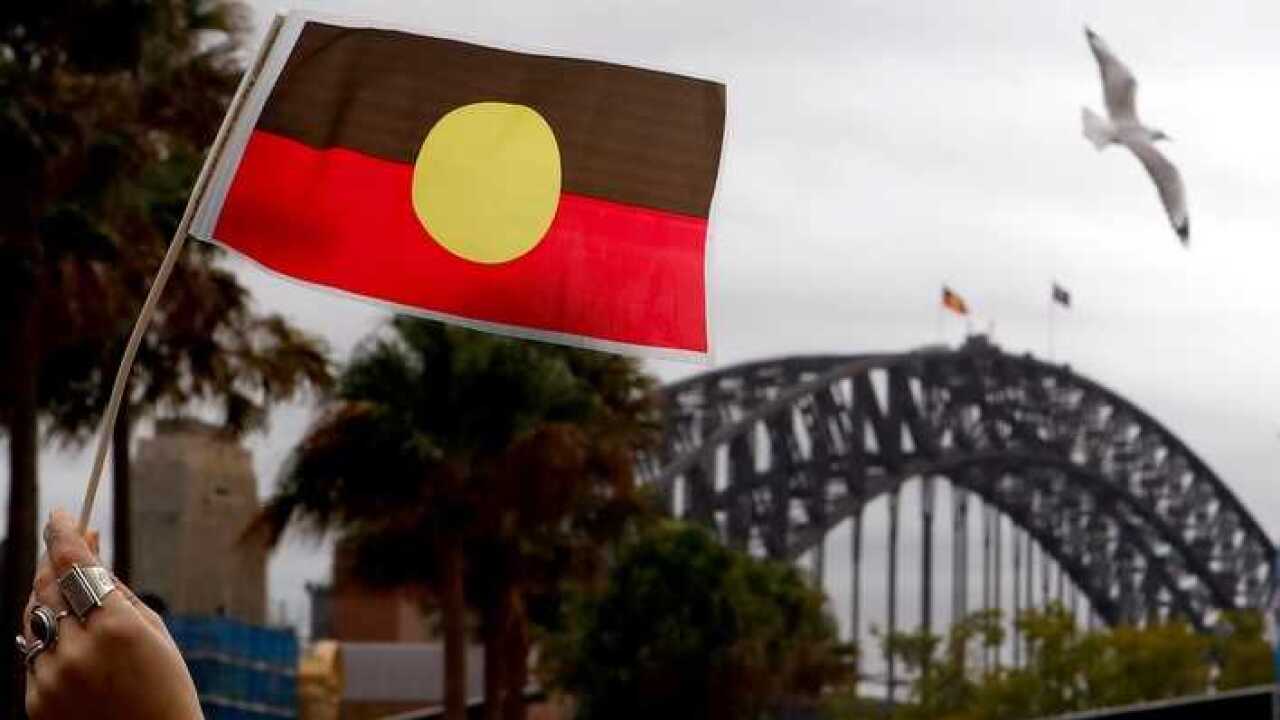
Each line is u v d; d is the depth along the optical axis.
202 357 44.12
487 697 56.97
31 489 35.91
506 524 49.41
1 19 33.47
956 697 181.38
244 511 97.38
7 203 34.56
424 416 47.06
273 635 75.81
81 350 43.66
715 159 7.18
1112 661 178.75
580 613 83.19
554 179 7.25
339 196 7.21
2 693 35.56
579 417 49.03
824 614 116.19
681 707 83.44
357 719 120.19
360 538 54.41
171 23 34.66
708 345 7.27
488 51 7.09
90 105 35.00
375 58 7.07
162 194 40.16
